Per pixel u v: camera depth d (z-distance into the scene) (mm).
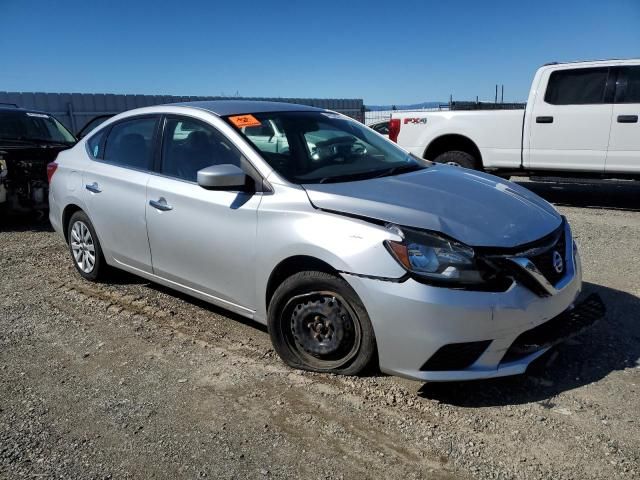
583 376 3395
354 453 2760
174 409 3174
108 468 2695
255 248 3568
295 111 4441
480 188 3709
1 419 3117
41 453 2816
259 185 3641
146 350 3910
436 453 2740
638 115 7844
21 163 7527
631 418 2967
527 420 2980
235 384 3420
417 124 9594
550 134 8492
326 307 3330
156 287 5160
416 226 3051
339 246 3146
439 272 2928
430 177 3865
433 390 3271
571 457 2680
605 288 4871
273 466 2680
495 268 2959
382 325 3053
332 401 3193
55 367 3701
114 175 4695
